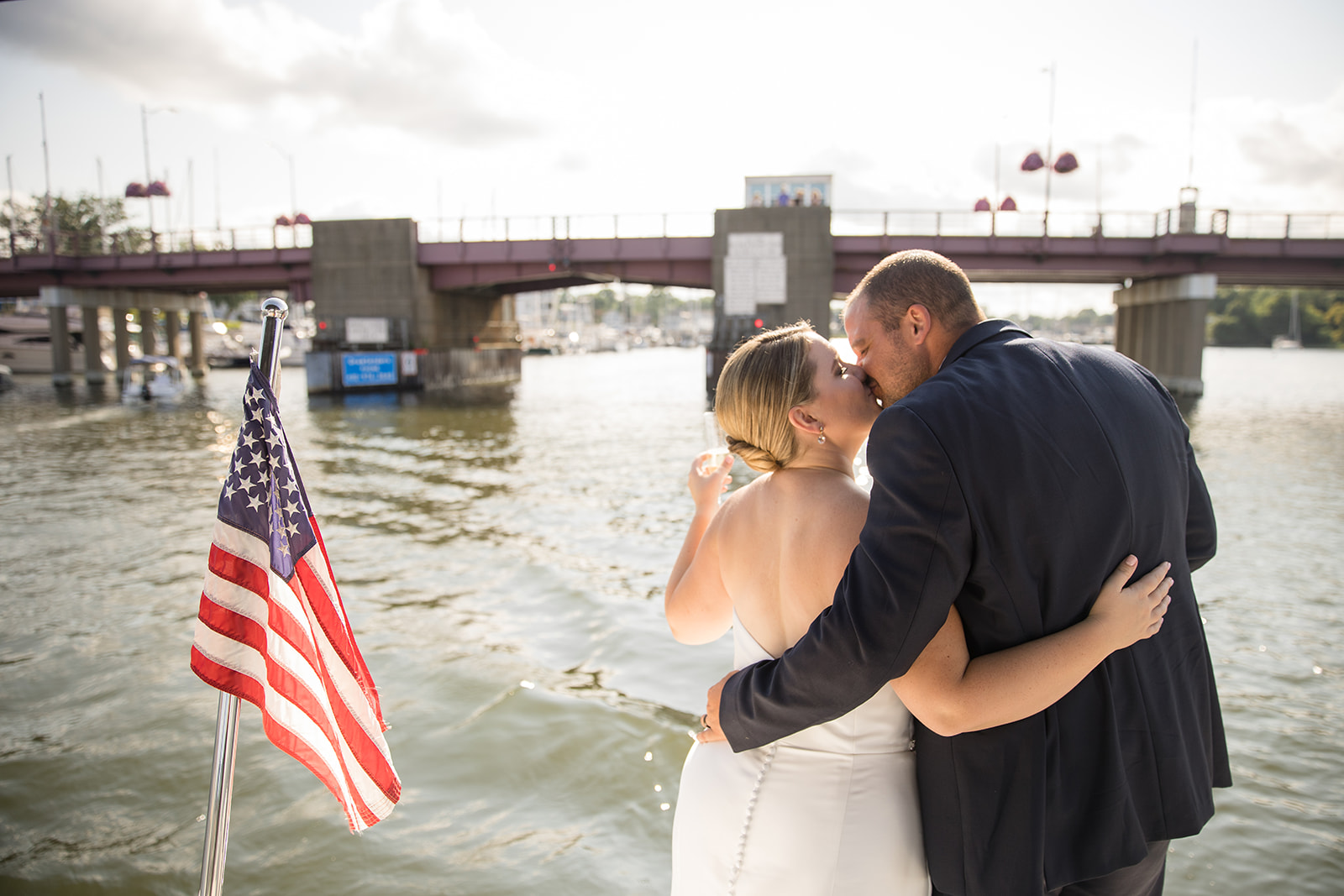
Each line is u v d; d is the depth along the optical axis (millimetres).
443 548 8828
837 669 1397
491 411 28844
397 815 3518
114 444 19328
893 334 1682
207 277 38938
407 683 4953
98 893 3076
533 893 2979
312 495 12406
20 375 46750
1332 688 4988
